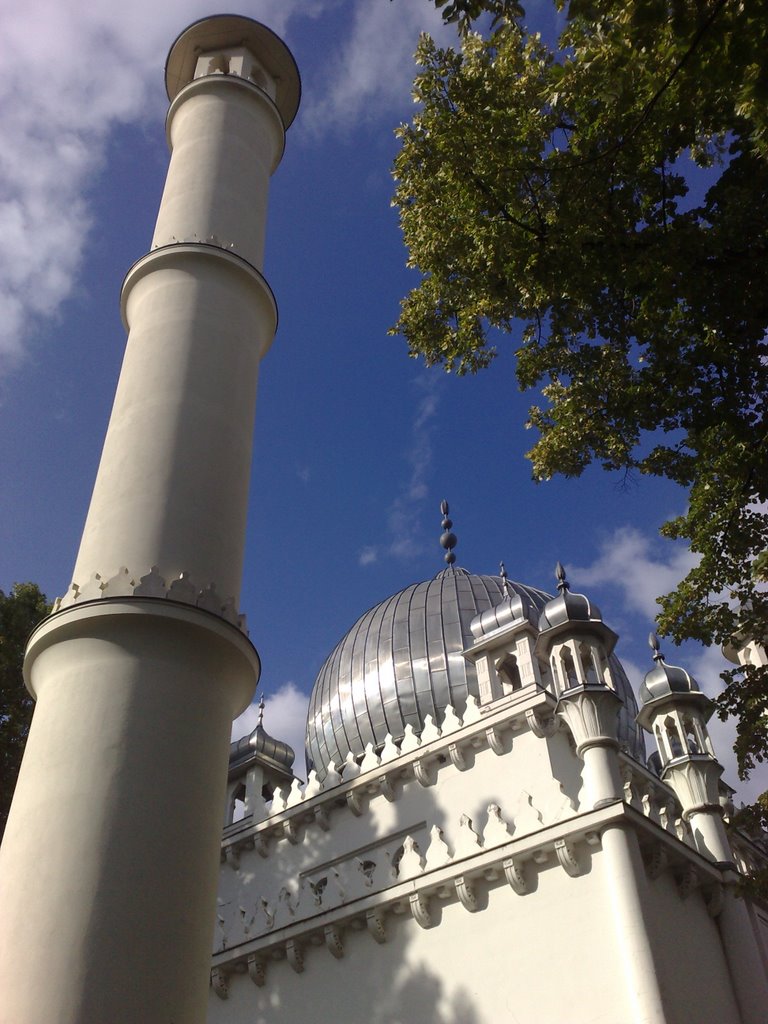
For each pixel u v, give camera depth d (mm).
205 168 18328
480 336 17922
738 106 10719
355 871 24094
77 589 12156
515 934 18719
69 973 9227
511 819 22109
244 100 20062
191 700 11484
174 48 21516
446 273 16719
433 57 15898
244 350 15773
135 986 9328
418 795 24391
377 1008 19781
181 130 19484
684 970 17797
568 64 12758
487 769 23453
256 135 19672
